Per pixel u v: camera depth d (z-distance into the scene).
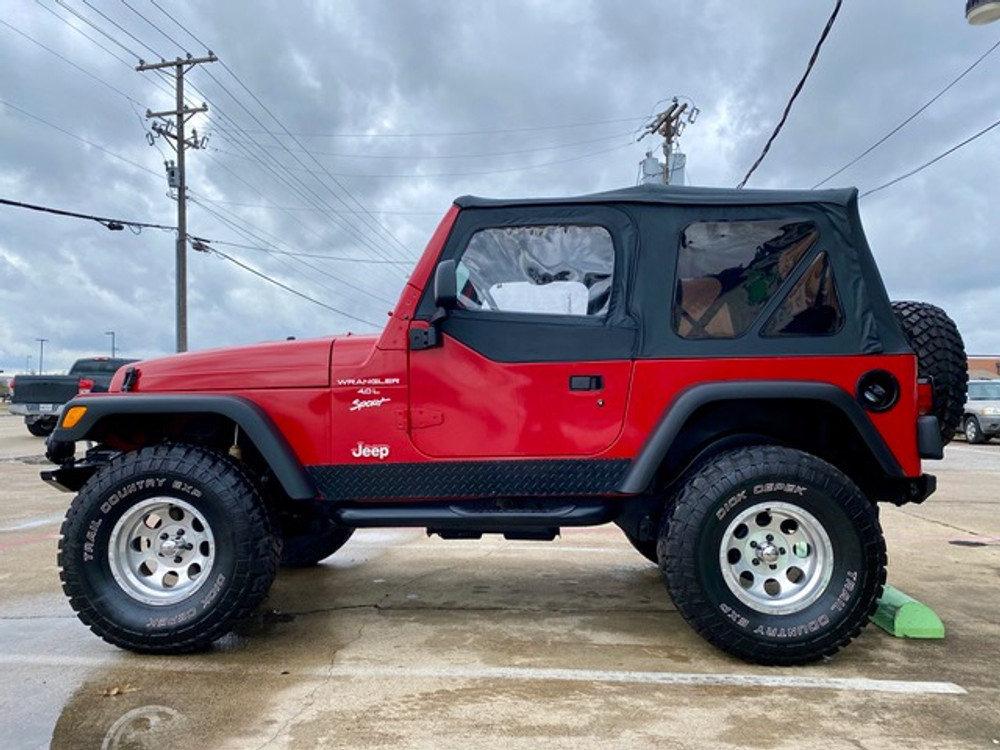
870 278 3.35
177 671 3.13
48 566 4.98
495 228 3.52
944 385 3.59
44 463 11.55
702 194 3.50
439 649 3.42
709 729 2.60
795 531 3.25
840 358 3.29
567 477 3.37
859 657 3.31
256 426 3.38
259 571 3.29
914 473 3.25
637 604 4.17
